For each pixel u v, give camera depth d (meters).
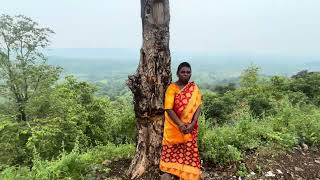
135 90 6.13
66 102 25.70
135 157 6.36
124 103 9.88
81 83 27.30
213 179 6.26
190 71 5.44
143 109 6.16
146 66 6.08
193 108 5.38
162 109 6.17
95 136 23.97
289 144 7.75
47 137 23.31
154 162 6.26
